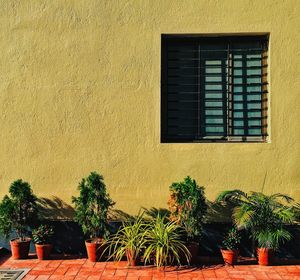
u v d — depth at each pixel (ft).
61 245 23.21
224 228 22.57
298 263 21.66
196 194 21.21
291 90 22.53
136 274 20.02
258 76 23.35
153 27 22.85
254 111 23.41
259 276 19.80
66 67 23.18
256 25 22.49
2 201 22.49
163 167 22.85
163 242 20.67
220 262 21.72
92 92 23.13
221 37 23.32
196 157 22.72
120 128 23.04
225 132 23.50
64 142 23.22
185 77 23.61
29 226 23.24
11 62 23.34
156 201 22.86
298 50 22.45
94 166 23.15
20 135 23.39
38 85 23.27
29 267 21.15
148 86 22.94
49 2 23.20
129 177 22.99
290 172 22.48
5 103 23.36
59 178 23.29
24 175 23.40
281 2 22.45
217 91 23.58
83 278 19.58
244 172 22.58
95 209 21.93
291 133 22.52
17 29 23.29
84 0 23.09
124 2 22.95
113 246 22.34
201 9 22.65
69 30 23.16
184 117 23.63
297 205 22.36
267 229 20.79
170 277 19.62
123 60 23.00
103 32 23.04
